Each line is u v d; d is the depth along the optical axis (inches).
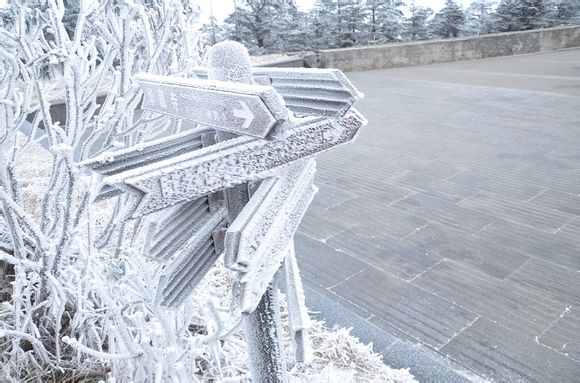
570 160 225.0
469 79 461.7
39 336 90.4
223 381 85.0
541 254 148.6
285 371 59.8
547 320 119.3
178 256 49.6
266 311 56.1
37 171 191.3
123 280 84.0
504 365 105.8
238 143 41.6
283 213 44.3
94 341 97.6
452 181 210.5
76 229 88.7
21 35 91.2
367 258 154.1
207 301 68.0
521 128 283.7
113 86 91.0
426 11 726.5
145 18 88.7
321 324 109.0
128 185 36.7
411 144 267.9
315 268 150.5
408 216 180.7
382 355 100.2
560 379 101.2
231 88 37.9
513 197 189.6
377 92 426.0
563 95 362.6
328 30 673.6
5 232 105.3
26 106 93.4
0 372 90.0
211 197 49.9
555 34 630.5
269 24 625.0
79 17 86.7
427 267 146.5
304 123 45.0
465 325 119.6
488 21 746.8
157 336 78.0
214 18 599.5
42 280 93.3
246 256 39.4
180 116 46.8
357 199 199.2
